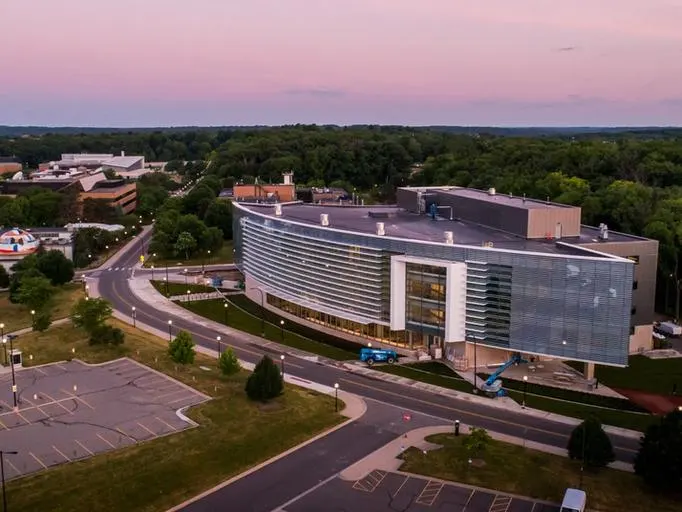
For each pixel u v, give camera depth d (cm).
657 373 10731
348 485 7100
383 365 11075
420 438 8250
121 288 16475
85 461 7500
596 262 9862
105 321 12925
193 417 8725
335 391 9500
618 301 9819
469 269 10806
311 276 13225
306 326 13462
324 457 7731
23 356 11100
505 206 12775
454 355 11175
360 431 8438
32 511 6506
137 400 9312
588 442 7388
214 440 8062
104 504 6656
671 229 14650
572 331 10156
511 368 10894
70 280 16825
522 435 8381
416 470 7419
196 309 14725
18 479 7094
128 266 19112
